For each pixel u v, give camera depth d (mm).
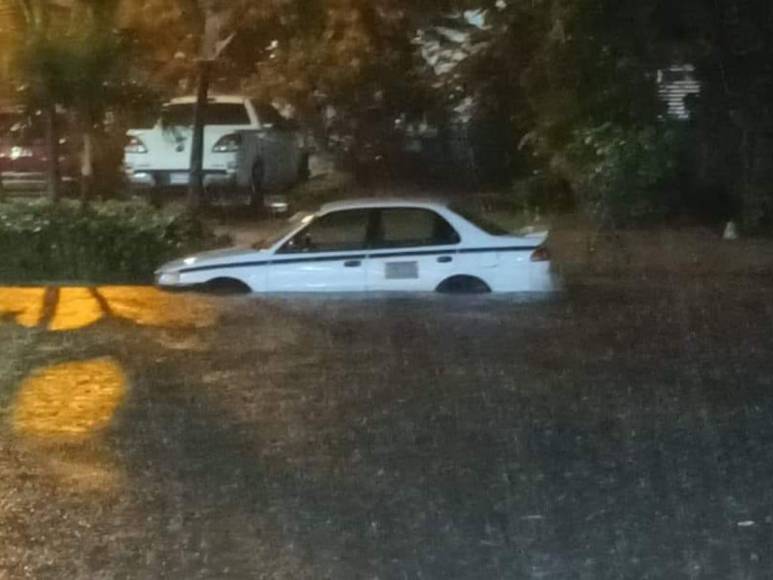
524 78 30031
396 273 18406
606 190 27141
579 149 28016
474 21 37469
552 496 9055
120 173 28438
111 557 7863
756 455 10109
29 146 25812
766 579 7395
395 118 36719
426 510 8766
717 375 13156
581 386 12672
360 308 17469
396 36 33125
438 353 14367
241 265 18734
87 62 20438
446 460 10031
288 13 25594
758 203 26438
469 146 37219
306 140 35719
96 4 20406
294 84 33406
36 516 8680
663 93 30000
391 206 18562
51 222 21109
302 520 8570
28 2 20188
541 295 18438
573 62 27719
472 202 32250
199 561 7785
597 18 26250
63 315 17094
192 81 29172
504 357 14141
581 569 7578
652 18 26031
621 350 14523
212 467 9883
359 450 10352
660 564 7652
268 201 31016
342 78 33438
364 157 36812
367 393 12398
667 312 17250
